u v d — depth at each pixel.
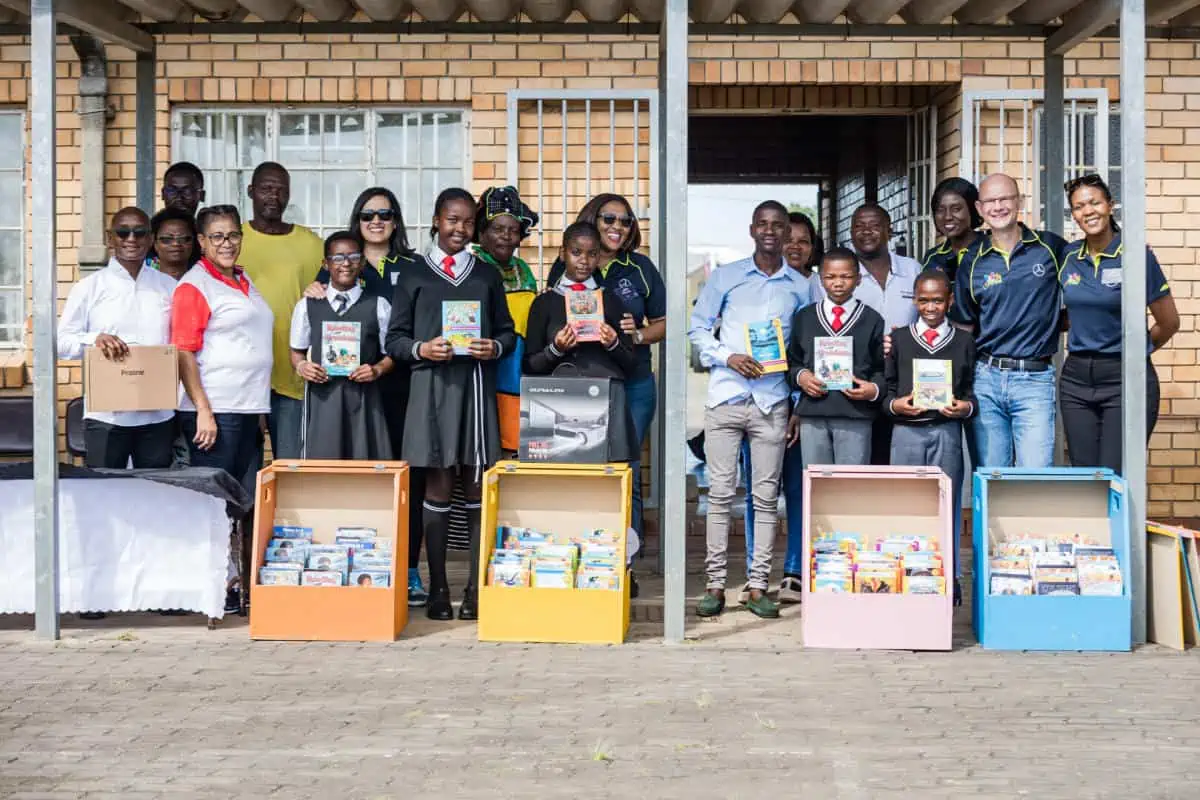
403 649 6.75
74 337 7.20
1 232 9.86
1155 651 6.81
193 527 7.17
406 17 9.62
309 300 7.47
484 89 9.88
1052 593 6.82
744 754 5.12
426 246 10.02
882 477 7.05
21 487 7.12
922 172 10.79
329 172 10.02
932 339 7.37
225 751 5.16
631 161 10.00
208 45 9.81
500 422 7.85
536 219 8.10
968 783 4.82
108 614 7.66
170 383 7.07
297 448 7.89
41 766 4.99
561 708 5.72
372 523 7.28
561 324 7.51
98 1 8.11
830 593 6.80
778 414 7.54
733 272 7.69
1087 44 10.02
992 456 7.43
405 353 7.27
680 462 6.93
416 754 5.12
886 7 7.97
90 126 9.70
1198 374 10.10
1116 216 10.09
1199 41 10.04
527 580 6.94
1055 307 7.39
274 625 6.92
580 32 8.52
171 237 7.42
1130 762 5.04
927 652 6.75
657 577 8.86
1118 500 6.96
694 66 9.95
